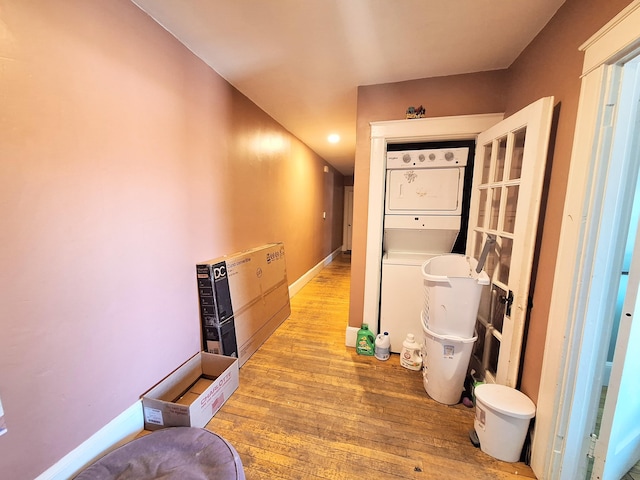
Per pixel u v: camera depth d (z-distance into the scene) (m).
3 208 0.91
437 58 1.78
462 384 1.68
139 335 1.44
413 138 2.11
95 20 1.16
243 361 2.15
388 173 2.26
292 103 2.53
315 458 1.33
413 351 2.08
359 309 2.40
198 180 1.84
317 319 3.06
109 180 1.25
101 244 1.22
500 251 1.69
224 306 1.98
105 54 1.20
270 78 2.06
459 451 1.38
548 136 1.27
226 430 1.49
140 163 1.40
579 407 1.12
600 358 1.11
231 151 2.20
